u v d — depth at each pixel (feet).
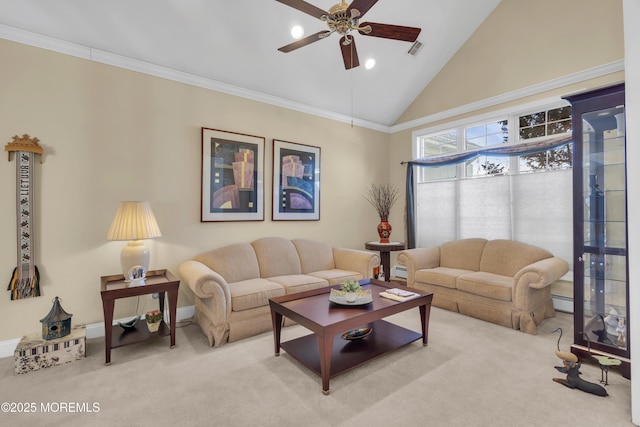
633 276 5.75
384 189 17.81
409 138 17.17
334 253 14.15
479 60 14.17
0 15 8.21
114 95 9.97
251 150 12.85
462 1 12.82
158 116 10.77
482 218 14.12
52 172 9.02
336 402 6.30
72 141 9.30
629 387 6.80
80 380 7.13
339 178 15.96
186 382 7.05
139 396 6.52
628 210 5.85
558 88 11.93
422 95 16.49
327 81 13.80
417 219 16.75
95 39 9.42
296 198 14.24
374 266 12.95
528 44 12.68
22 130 8.61
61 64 9.16
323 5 10.62
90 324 9.55
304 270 13.00
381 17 12.21
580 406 6.13
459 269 13.10
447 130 15.62
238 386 6.88
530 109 12.66
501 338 9.36
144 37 9.84
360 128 16.84
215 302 8.91
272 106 13.56
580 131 8.04
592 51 11.10
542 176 12.33
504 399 6.37
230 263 11.19
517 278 9.92
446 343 9.03
